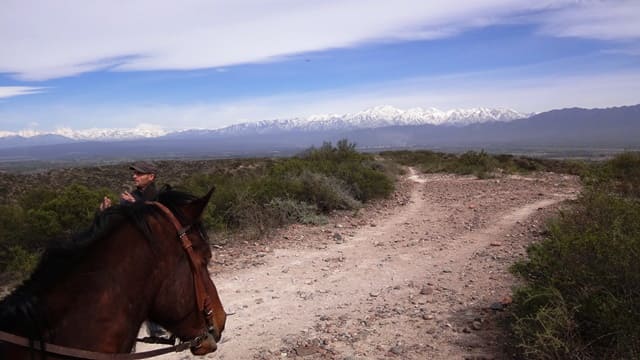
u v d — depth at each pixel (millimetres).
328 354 6039
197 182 18641
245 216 13734
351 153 28172
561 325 5027
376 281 9062
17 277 9984
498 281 8531
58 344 2752
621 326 4871
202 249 3193
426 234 12992
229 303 8070
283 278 9359
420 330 6621
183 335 3125
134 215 3041
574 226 7672
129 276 2949
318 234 13117
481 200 18734
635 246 5281
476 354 5770
